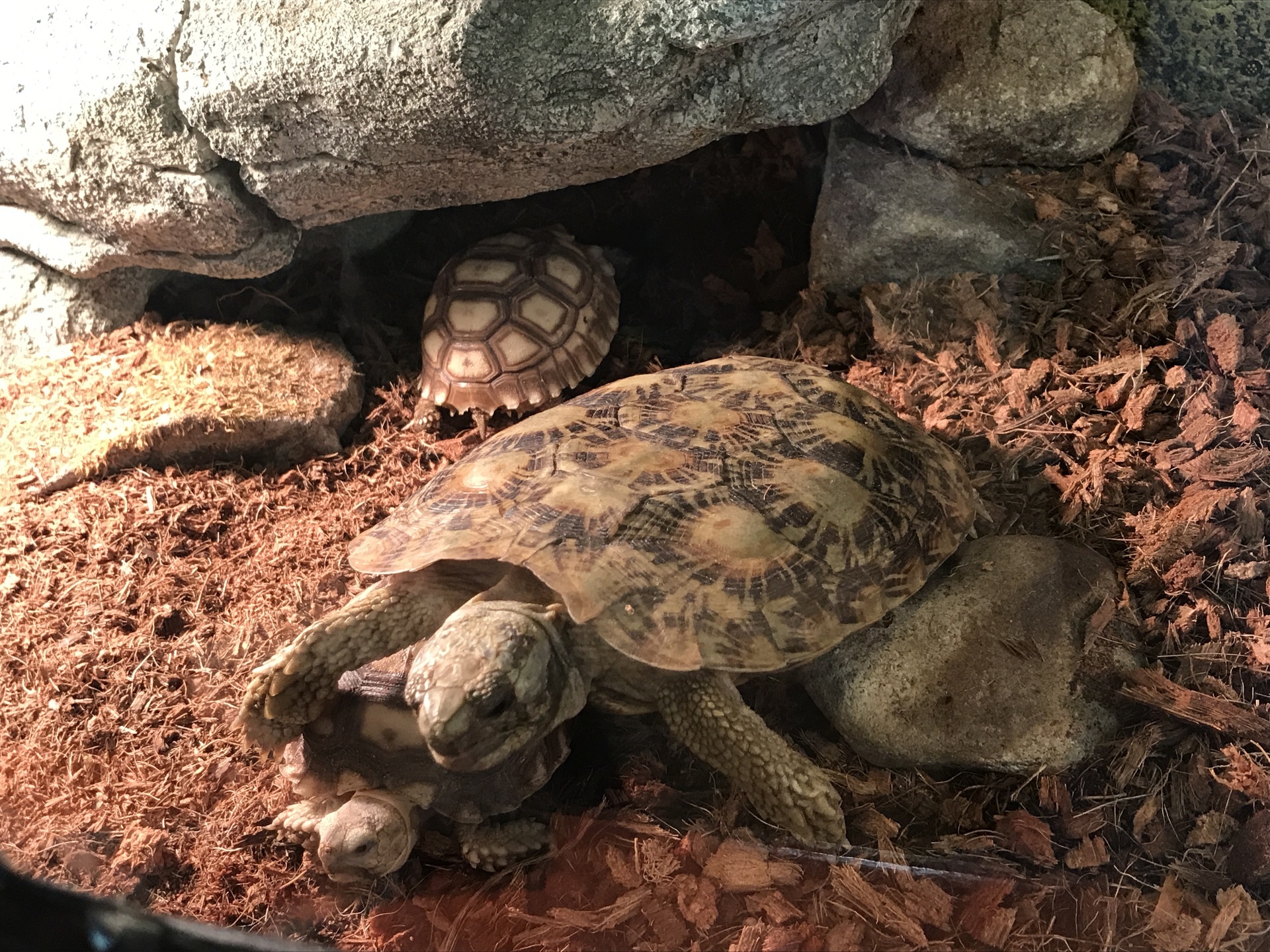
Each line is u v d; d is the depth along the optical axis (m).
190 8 0.31
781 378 0.30
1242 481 0.30
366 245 0.42
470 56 0.29
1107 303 0.35
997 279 0.37
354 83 0.30
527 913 0.25
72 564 0.33
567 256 0.40
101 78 0.33
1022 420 0.33
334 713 0.26
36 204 0.38
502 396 0.38
